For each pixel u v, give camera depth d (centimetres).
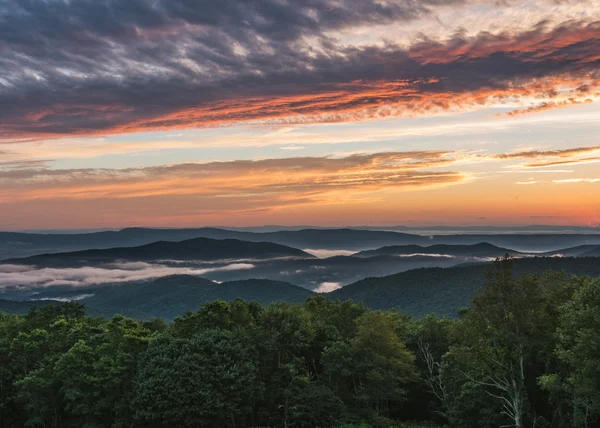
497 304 5388
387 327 7262
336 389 7256
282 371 6812
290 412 6712
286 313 7200
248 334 6919
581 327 4625
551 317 5406
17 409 7194
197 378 6038
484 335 5428
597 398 4394
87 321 8881
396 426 7081
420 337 8088
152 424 6125
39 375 6500
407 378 7181
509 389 5472
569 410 5697
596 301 4712
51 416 6862
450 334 6172
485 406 6147
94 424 6222
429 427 7062
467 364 5741
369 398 6919
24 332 7519
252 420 6888
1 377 6950
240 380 6169
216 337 6712
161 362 6259
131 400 6191
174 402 5912
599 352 4388
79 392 6119
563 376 5391
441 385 7450
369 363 6956
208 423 6112
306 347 7556
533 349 5669
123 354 6469
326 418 6619
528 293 5347
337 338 7894
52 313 8519
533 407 6200
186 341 6644
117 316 7338
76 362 6378
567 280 5881
